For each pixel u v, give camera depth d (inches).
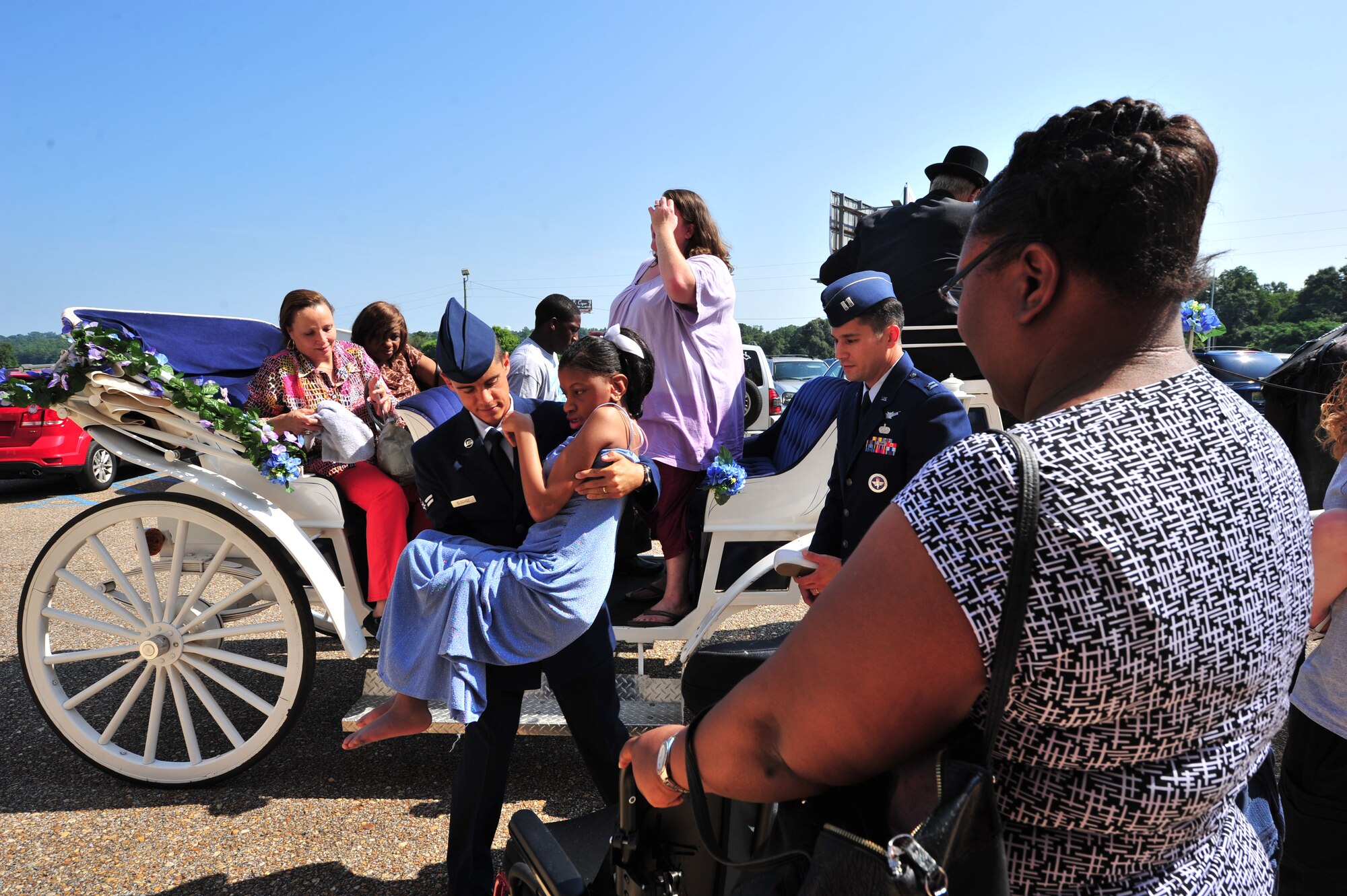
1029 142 37.4
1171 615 29.6
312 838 114.9
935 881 28.7
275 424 134.0
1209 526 31.1
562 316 202.2
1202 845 35.9
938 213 151.9
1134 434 32.1
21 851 111.9
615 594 150.0
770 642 61.0
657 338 135.2
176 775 126.7
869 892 31.1
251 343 160.1
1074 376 35.8
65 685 167.9
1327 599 65.3
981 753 31.8
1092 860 32.6
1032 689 29.9
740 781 37.7
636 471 98.0
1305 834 66.5
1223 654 30.8
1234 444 33.4
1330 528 65.1
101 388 118.9
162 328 143.9
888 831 33.1
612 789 103.9
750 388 241.3
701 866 49.3
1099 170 33.6
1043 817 32.6
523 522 104.0
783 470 139.6
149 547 134.7
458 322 95.7
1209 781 31.8
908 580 30.5
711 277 133.3
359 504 132.8
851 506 108.0
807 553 85.3
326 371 144.6
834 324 105.3
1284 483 35.0
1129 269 33.8
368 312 169.8
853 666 31.6
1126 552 29.4
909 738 32.6
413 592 98.2
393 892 104.4
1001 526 29.6
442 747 141.1
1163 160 33.5
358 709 127.1
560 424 111.4
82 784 129.8
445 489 104.3
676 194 137.2
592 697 101.7
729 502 135.5
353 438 131.3
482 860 98.3
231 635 125.2
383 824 118.3
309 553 122.8
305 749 140.9
